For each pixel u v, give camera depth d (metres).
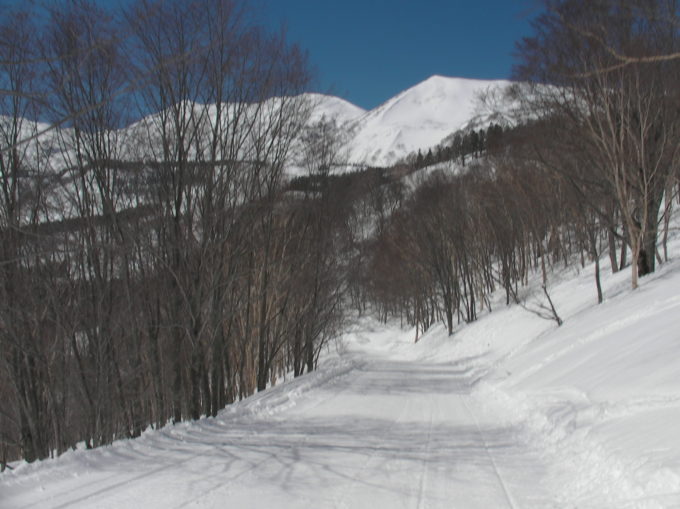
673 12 6.12
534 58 16.72
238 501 5.72
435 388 17.92
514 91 18.23
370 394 16.05
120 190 11.53
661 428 6.24
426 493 5.96
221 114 13.44
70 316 10.62
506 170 33.84
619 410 7.72
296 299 22.23
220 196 13.05
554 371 13.24
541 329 23.75
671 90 17.06
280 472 6.88
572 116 18.03
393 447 8.43
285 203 18.14
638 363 9.57
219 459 7.62
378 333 65.81
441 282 40.53
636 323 13.20
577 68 15.70
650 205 19.53
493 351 27.47
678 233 27.92
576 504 5.31
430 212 38.56
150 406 14.23
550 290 32.34
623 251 25.61
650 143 18.19
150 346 12.29
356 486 6.25
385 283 51.62
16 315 10.60
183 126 11.98
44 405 12.15
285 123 15.45
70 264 10.58
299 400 14.61
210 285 12.73
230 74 12.95
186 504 5.63
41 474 6.61
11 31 9.16
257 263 18.12
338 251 23.83
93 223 10.67
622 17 11.84
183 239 12.23
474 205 39.16
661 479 4.94
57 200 10.77
